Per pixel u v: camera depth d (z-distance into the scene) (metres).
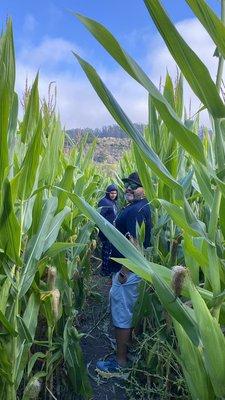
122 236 1.81
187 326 1.63
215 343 1.53
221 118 1.53
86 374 3.33
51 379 3.17
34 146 2.25
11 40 2.02
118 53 1.38
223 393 1.56
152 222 3.88
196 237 1.59
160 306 3.42
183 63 1.44
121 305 3.88
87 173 6.57
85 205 1.86
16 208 2.54
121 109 1.55
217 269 1.59
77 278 4.47
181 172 3.85
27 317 2.53
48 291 2.60
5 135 2.06
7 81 1.98
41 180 3.00
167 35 1.39
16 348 2.38
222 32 1.39
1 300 2.31
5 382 2.39
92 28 1.37
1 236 2.26
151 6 1.36
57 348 3.27
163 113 1.46
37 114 2.70
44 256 2.57
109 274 6.21
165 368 3.11
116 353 4.11
